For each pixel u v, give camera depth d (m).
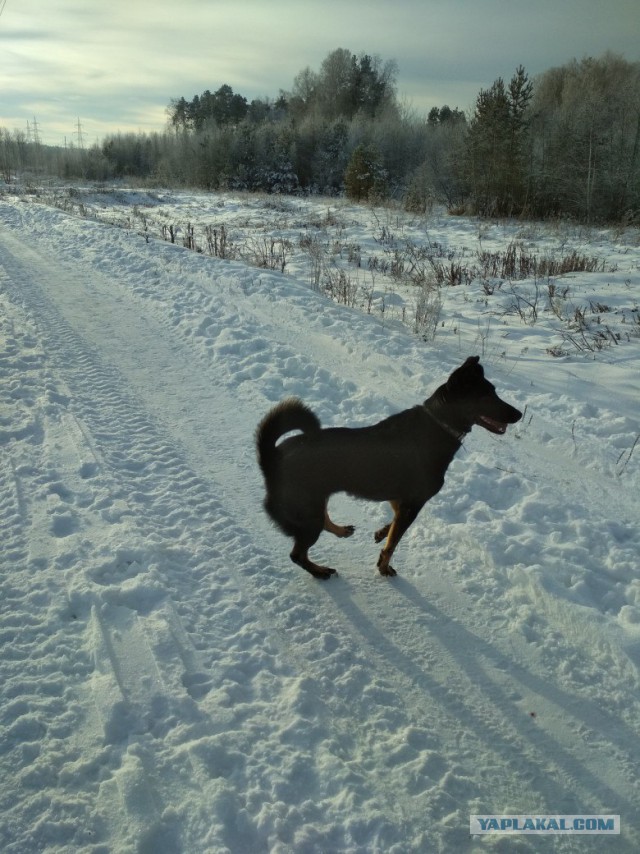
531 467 5.22
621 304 9.73
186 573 3.85
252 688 3.03
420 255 14.17
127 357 7.39
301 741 2.73
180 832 2.31
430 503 4.74
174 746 2.66
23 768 2.52
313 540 3.76
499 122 24.22
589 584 3.82
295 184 40.25
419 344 7.87
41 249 13.40
